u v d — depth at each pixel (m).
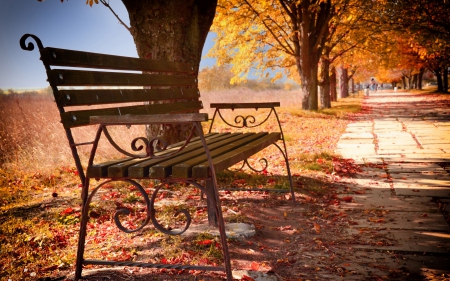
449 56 25.59
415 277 2.96
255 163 7.48
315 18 20.61
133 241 3.41
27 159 7.19
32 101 13.37
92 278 2.79
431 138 10.71
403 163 7.64
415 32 20.09
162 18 5.58
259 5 19.36
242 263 3.11
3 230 3.62
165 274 2.86
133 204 4.42
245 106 5.08
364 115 19.61
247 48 22.48
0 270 2.93
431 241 3.70
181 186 5.23
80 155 7.37
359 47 23.97
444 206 4.82
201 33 5.93
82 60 3.27
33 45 2.92
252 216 4.23
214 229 3.66
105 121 2.66
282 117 17.16
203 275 2.85
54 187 5.56
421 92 51.34
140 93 4.00
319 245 3.58
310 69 20.62
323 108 24.70
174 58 5.64
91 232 3.65
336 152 9.06
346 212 4.68
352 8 19.47
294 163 7.43
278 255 3.33
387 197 5.33
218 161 2.82
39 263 3.05
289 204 4.83
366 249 3.51
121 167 2.71
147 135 5.83
